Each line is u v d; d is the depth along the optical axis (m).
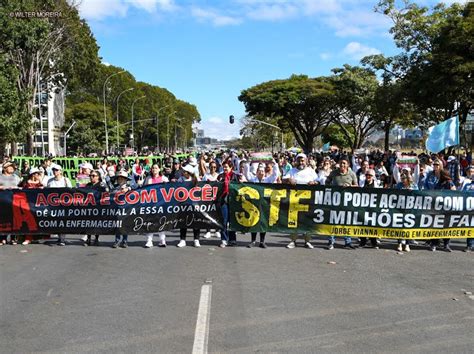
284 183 10.57
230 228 10.45
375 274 8.20
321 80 61.09
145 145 115.44
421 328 5.71
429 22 33.31
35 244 10.84
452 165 17.00
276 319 5.97
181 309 6.33
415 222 10.35
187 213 10.48
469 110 33.88
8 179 11.46
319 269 8.50
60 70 42.72
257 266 8.69
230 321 5.89
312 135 61.31
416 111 36.84
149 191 10.52
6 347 5.19
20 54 35.59
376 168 16.59
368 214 10.34
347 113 58.88
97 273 8.18
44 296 6.93
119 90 92.75
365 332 5.57
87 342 5.29
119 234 10.50
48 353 5.03
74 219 10.66
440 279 7.90
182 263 8.91
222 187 10.47
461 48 29.17
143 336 5.44
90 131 76.75
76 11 39.47
